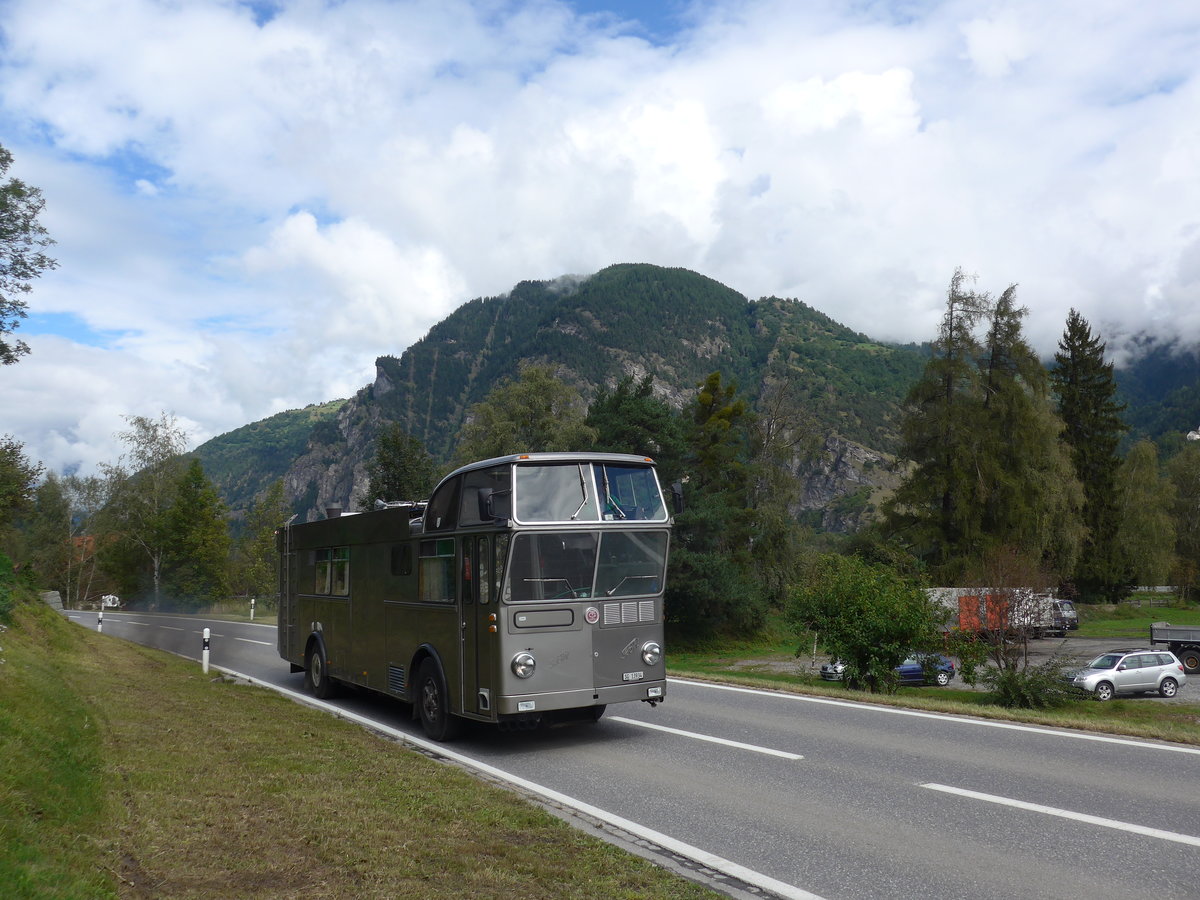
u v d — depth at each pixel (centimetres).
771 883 578
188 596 7088
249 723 1130
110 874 520
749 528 5625
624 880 561
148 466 7288
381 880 543
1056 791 805
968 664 2053
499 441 5672
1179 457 9612
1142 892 554
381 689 1305
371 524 1361
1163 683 3058
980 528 5312
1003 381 5453
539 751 1047
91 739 880
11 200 2972
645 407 5072
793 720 1239
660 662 1101
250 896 509
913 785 840
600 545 1068
